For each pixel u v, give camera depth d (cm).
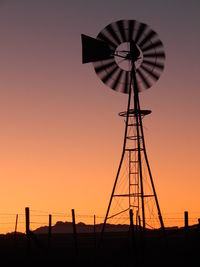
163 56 4653
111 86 4678
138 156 4538
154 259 3180
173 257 3173
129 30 4609
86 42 4691
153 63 4656
